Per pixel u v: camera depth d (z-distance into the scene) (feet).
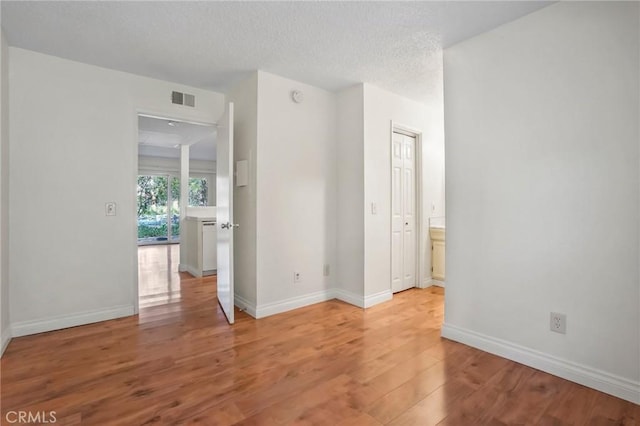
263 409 5.56
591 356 6.23
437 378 6.54
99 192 9.70
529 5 6.70
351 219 11.49
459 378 6.54
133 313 10.30
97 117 9.66
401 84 11.16
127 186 10.16
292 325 9.43
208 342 8.25
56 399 5.82
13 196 8.47
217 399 5.83
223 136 10.65
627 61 5.83
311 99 11.32
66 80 9.20
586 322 6.28
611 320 6.01
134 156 10.28
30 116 8.69
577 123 6.39
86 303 9.52
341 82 11.00
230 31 7.71
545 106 6.79
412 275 13.56
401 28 7.57
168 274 16.53
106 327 9.25
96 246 9.66
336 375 6.66
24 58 8.61
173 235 30.14
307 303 11.26
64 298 9.19
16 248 8.52
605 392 6.01
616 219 5.97
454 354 7.59
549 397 5.90
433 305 11.29
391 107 12.00
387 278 11.86
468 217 8.05
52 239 9.02
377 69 9.90
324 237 11.75
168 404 5.68
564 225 6.56
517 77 7.19
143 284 14.39
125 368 6.91
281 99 10.55
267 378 6.54
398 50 8.66
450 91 8.41
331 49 8.63
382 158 11.68
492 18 7.15
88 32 7.75
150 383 6.34
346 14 7.01
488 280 7.70
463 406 5.64
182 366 7.02
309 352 7.70
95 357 7.41
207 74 10.28
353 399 5.84
